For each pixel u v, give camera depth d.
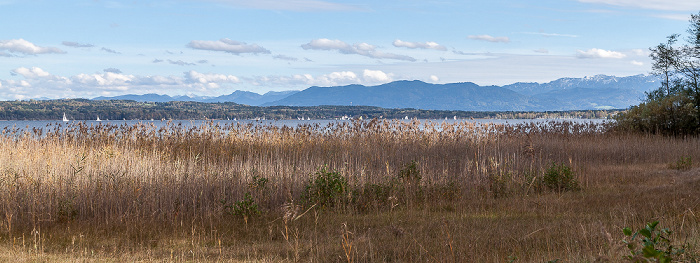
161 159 14.50
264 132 18.48
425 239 7.75
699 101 28.73
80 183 10.70
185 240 8.43
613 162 18.30
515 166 15.05
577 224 8.37
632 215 8.48
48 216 9.55
